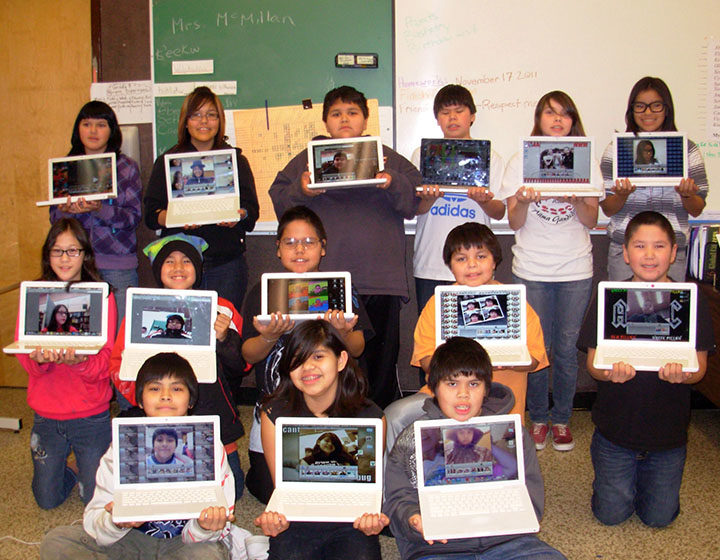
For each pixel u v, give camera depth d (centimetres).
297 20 316
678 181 262
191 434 173
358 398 184
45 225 356
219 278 277
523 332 208
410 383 340
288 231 219
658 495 212
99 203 271
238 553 184
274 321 195
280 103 322
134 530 176
